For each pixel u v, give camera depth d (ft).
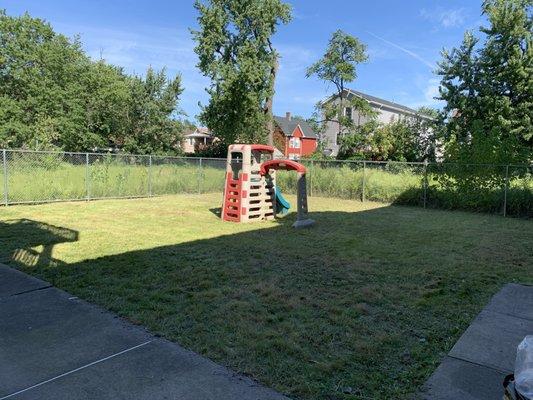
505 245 26.05
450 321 13.35
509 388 6.97
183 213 37.45
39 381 9.25
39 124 94.02
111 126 114.52
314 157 104.58
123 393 8.82
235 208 33.65
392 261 21.16
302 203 31.48
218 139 120.37
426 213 42.42
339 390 9.13
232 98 89.97
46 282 16.25
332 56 96.27
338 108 101.50
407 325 12.93
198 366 10.00
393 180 50.80
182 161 56.13
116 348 10.85
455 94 77.41
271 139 97.19
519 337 12.12
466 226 33.86
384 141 90.99
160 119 119.75
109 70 112.68
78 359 10.26
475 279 18.24
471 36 75.82
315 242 25.55
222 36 89.56
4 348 10.78
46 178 43.04
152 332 11.88
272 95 95.14
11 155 41.27
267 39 92.27
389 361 10.55
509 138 44.80
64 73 100.94
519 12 70.18
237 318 13.03
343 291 16.12
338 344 11.43
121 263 19.24
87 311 13.38
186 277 17.28
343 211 42.55
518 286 17.30
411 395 8.98
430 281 17.75
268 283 16.79
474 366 10.34
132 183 50.26
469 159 45.09
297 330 12.26
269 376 9.60
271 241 25.53
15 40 95.45
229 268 18.93
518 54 70.38
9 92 97.55
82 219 32.30
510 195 41.60
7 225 28.60
